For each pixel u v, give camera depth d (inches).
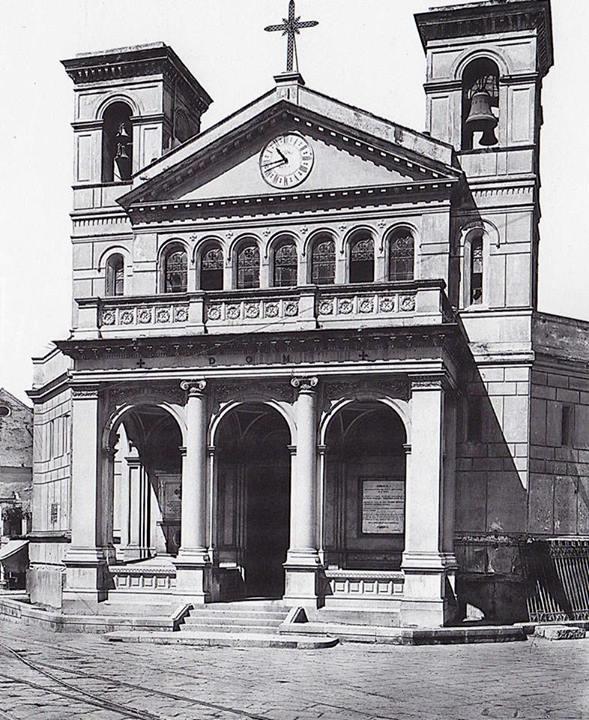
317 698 680.4
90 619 1101.1
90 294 1446.9
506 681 764.0
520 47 1311.5
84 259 1453.0
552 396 1310.3
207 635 1011.3
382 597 1089.4
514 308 1278.3
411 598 1059.9
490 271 1290.6
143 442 1381.6
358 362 1107.9
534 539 1232.8
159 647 981.2
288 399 1147.9
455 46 1338.6
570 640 1064.2
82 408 1188.5
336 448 1298.0
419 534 1072.2
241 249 1328.7
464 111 1350.9
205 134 1331.2
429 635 1008.2
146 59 1437.0
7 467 2571.4
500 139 1309.1
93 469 1178.0
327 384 1133.7
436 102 1341.0
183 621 1080.8
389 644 1003.9
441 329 1072.8
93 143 1464.1
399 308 1114.1
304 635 1022.4
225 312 1167.0
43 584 1349.7
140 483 1374.3
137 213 1354.6
